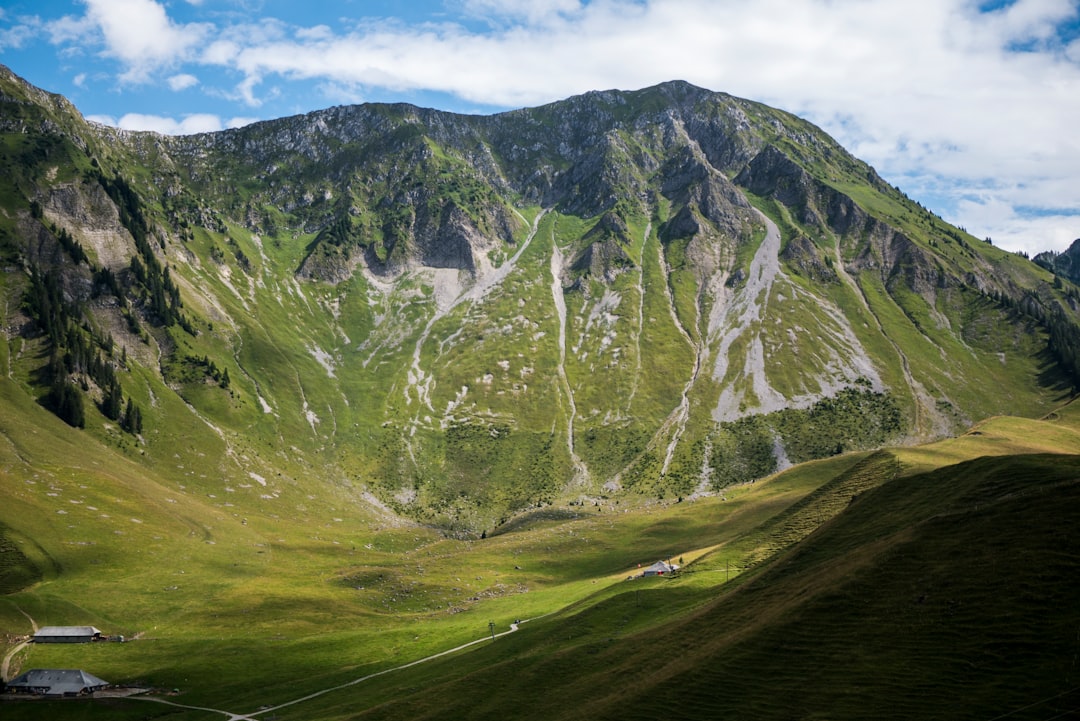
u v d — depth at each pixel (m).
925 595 84.75
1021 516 89.81
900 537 98.88
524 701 105.12
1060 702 64.12
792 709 75.75
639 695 89.25
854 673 77.62
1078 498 88.12
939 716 67.19
